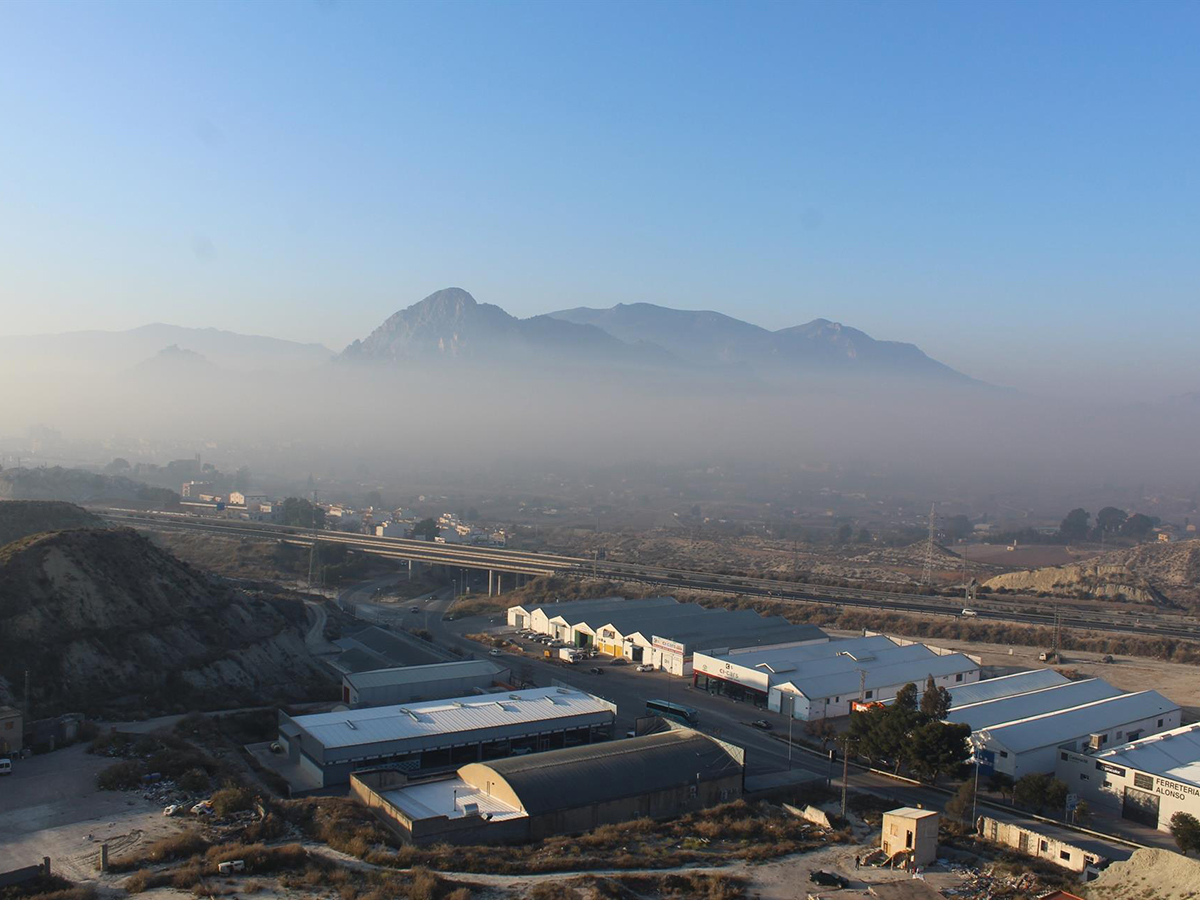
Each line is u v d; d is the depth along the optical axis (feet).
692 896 192.54
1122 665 508.12
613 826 241.76
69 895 168.96
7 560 362.94
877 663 428.56
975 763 306.14
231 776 255.29
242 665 386.52
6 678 314.14
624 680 444.96
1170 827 261.03
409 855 205.46
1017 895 202.59
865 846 235.20
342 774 273.95
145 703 329.31
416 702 345.92
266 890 178.50
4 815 219.61
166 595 401.49
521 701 336.70
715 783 270.87
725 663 418.31
